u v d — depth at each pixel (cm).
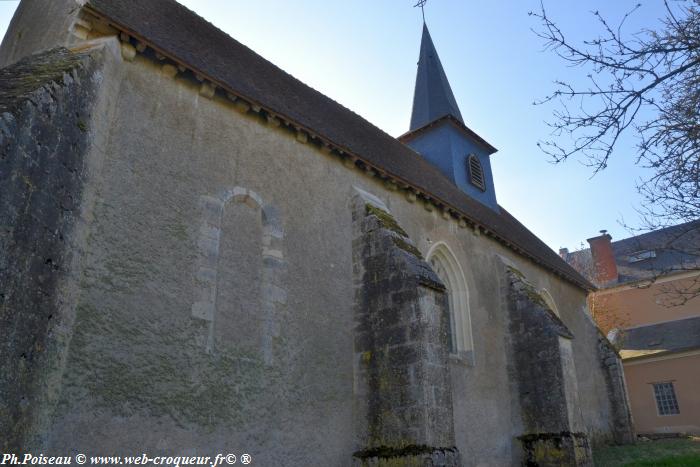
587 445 1222
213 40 1055
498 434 1213
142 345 639
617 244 3119
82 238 605
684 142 640
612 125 621
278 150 927
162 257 696
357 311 962
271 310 819
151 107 752
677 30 602
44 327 526
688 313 2600
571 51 613
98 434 572
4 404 462
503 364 1325
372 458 844
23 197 500
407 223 1173
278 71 1255
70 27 716
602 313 2827
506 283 1406
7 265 473
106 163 670
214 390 701
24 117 505
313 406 831
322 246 951
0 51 1072
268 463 736
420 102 2173
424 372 842
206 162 799
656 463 1248
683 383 2389
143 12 870
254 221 851
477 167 1941
